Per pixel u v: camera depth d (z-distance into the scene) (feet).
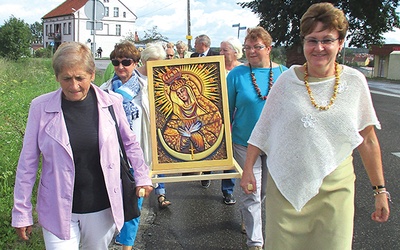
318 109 8.92
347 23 8.89
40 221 8.86
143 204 18.74
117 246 14.37
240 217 17.20
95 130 8.82
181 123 14.37
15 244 13.04
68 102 8.80
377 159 9.46
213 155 14.32
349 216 9.10
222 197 19.61
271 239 9.55
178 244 14.80
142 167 9.85
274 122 9.54
